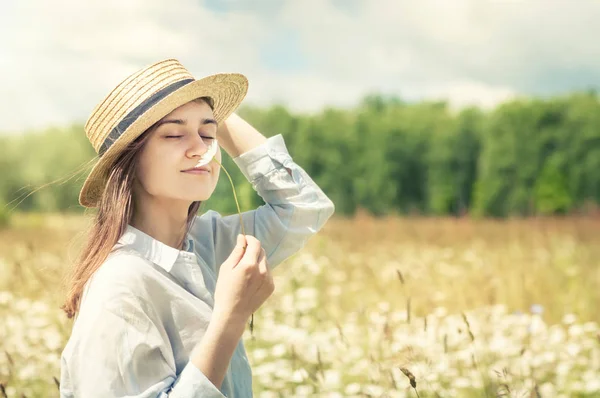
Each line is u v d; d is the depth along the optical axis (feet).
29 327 14.79
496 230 47.91
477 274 23.62
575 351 13.94
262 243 7.38
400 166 209.46
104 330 5.42
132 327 5.49
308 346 14.47
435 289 21.81
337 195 207.31
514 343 14.32
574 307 19.74
